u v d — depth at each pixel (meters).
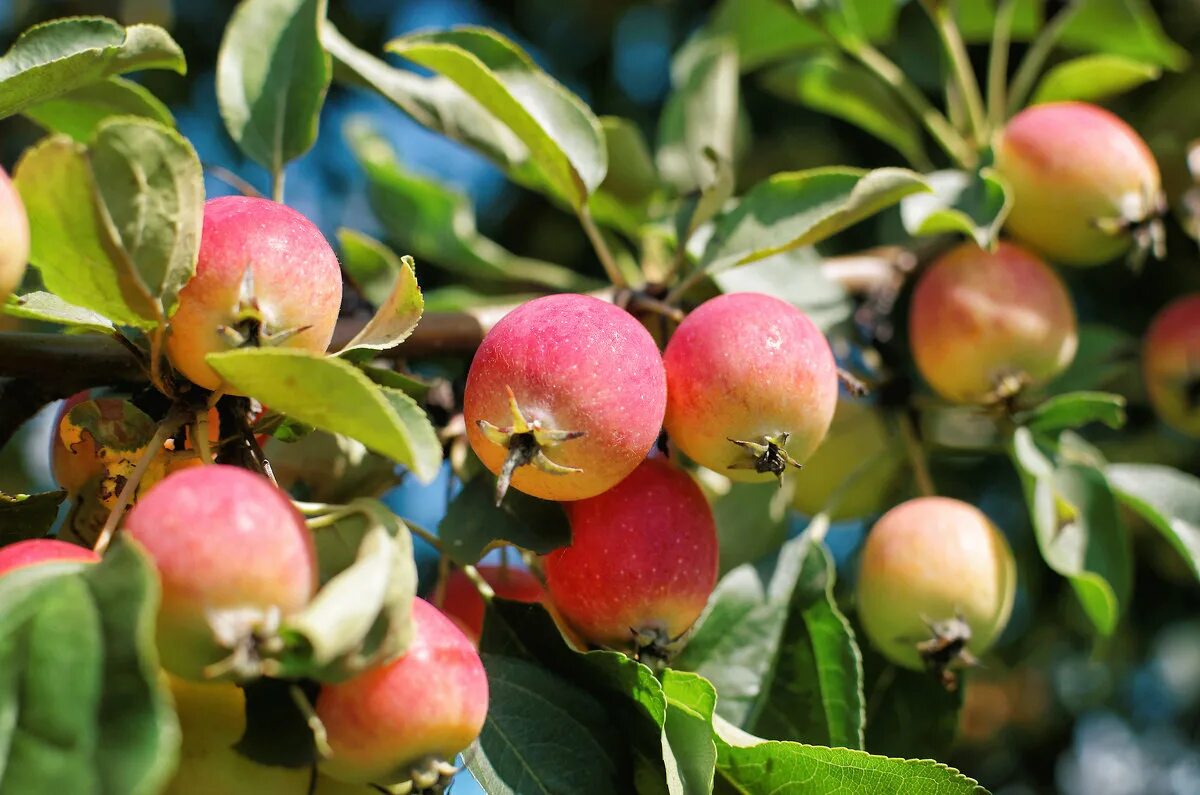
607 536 0.59
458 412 0.66
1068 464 0.70
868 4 0.81
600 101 1.02
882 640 0.67
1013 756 1.13
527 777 0.58
